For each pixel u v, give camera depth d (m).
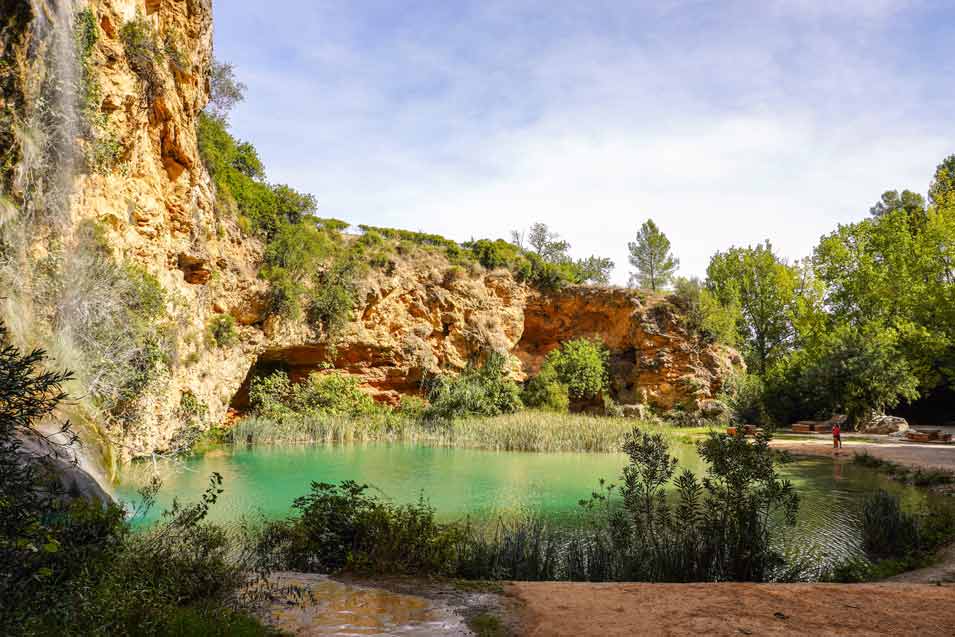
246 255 27.56
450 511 13.23
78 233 12.67
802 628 5.39
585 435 27.59
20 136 10.31
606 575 8.44
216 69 32.34
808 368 38.91
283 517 12.22
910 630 5.36
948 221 42.12
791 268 55.72
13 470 3.51
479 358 40.38
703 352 43.31
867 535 10.55
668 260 60.75
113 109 14.65
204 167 23.03
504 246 46.44
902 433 31.77
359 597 6.26
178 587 5.37
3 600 3.26
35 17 10.69
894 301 44.00
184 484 15.66
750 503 9.12
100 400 12.38
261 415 28.80
